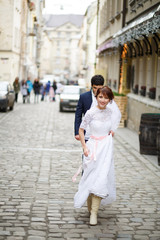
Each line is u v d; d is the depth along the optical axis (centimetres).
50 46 14075
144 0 1501
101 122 536
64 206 608
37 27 6650
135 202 643
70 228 519
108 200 552
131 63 2050
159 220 561
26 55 5153
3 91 2220
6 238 475
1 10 3972
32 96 4509
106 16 2864
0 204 604
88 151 538
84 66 6562
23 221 536
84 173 537
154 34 1191
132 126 1694
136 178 807
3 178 766
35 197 648
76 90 2591
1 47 4006
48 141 1257
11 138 1280
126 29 1464
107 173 524
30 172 824
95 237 493
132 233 510
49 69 14250
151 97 1409
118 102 1775
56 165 902
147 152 1063
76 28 14988
